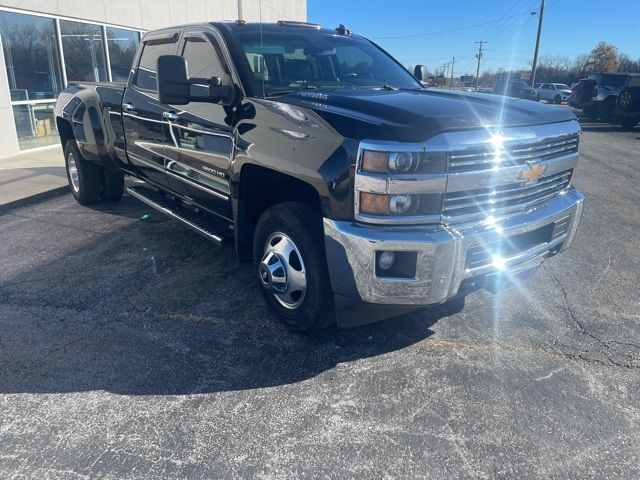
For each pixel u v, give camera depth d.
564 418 2.66
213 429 2.55
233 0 17.27
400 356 3.21
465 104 3.14
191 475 2.26
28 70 9.64
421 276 2.72
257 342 3.36
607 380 2.98
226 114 3.67
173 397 2.79
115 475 2.25
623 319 3.72
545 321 3.68
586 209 6.79
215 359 3.16
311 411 2.69
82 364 3.09
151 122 4.66
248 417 2.64
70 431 2.52
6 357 3.16
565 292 4.16
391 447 2.44
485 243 2.87
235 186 3.55
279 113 3.19
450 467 2.32
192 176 4.23
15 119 9.48
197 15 15.10
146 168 5.05
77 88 6.27
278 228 3.28
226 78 3.73
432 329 3.54
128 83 5.20
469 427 2.58
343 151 2.73
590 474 2.29
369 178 2.64
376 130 2.70
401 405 2.75
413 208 2.71
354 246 2.73
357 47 4.59
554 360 3.18
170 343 3.33
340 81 4.10
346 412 2.69
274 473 2.28
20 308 3.79
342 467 2.32
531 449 2.44
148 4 12.77
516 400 2.79
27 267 4.56
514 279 3.40
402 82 4.41
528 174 3.05
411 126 2.69
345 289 2.86
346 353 3.24
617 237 5.58
